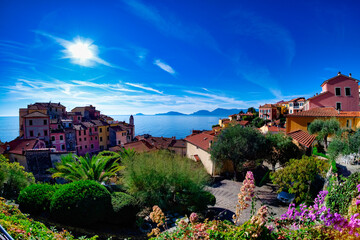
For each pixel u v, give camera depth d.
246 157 19.92
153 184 12.92
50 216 9.38
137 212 11.02
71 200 9.07
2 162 13.27
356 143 12.69
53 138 48.53
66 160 19.83
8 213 6.51
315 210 4.37
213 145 22.03
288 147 19.81
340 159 13.96
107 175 17.33
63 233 6.36
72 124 55.56
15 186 12.63
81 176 16.03
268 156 20.66
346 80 28.14
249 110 95.69
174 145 38.22
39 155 23.02
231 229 4.10
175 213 12.94
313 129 21.19
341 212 6.09
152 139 45.91
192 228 4.11
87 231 9.31
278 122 59.88
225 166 23.70
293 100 72.00
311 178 11.52
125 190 14.15
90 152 58.53
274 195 16.03
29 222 6.04
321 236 3.78
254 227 3.69
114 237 9.48
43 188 10.18
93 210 9.19
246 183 4.53
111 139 63.09
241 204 4.55
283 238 3.84
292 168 12.27
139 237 9.83
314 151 17.52
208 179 15.43
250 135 20.23
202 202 13.23
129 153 26.62
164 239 4.52
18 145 31.17
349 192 6.07
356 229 3.56
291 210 4.53
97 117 74.62
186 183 13.39
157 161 14.35
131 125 75.19
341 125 22.34
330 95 28.42
